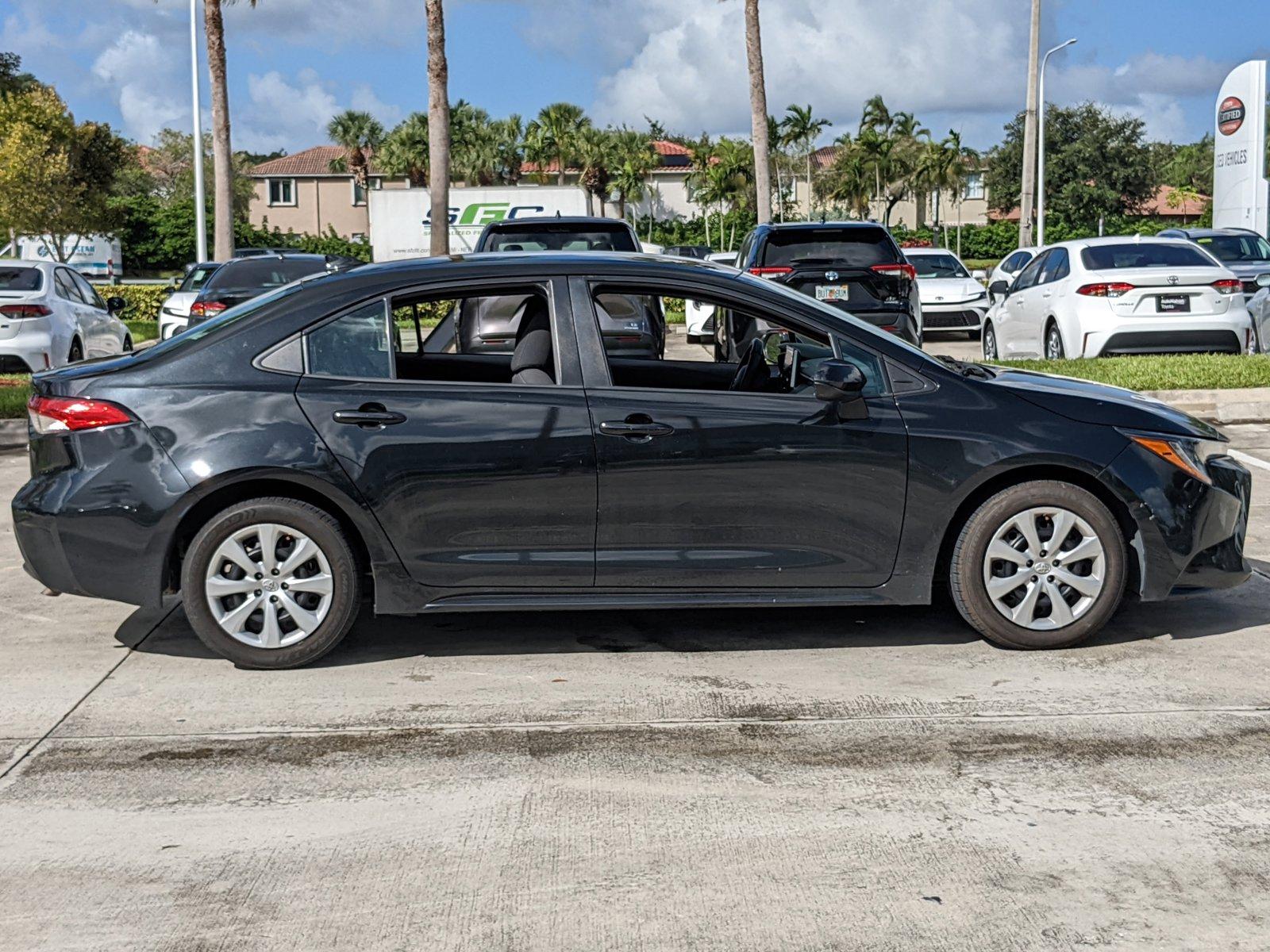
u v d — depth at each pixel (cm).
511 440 515
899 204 9212
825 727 466
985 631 540
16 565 715
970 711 479
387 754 446
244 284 1605
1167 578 539
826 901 341
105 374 522
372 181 7575
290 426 511
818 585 533
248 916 337
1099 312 1341
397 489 513
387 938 326
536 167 7694
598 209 7806
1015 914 333
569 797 410
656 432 517
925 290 2070
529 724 473
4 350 1484
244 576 521
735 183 7731
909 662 536
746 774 426
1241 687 500
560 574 525
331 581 521
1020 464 525
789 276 1301
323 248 6309
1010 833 380
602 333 561
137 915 338
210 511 525
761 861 365
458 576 523
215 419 511
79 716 482
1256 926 327
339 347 524
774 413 522
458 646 564
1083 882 350
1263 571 666
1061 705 484
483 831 387
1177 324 1325
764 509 523
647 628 588
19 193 3822
